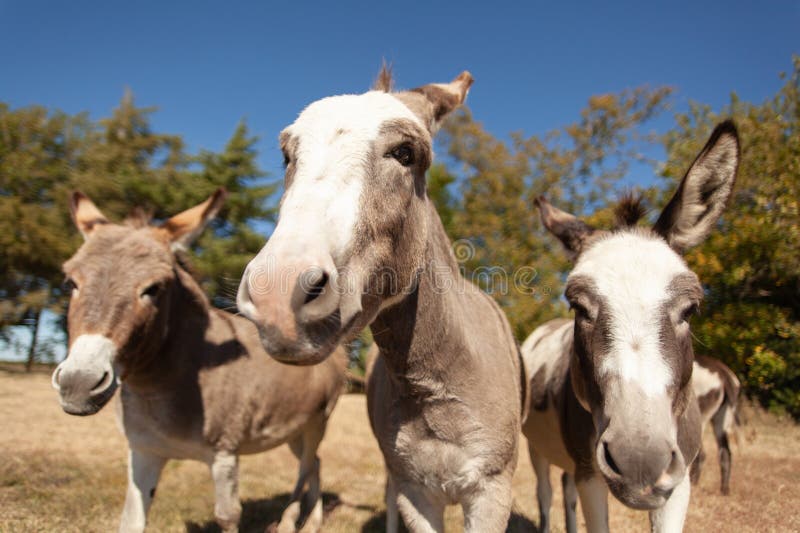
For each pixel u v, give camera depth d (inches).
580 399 94.2
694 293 75.8
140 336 116.4
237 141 824.9
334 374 179.0
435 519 94.3
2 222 705.0
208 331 138.1
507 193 733.9
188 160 846.5
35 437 277.0
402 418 90.9
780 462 259.1
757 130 408.5
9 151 782.5
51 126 814.5
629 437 66.1
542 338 165.2
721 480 213.0
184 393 127.7
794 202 369.1
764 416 386.0
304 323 54.1
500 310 125.6
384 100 72.7
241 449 142.6
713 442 307.6
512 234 653.9
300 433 180.9
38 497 180.1
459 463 88.5
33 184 786.2
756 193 402.3
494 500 89.7
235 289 86.4
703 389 221.5
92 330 109.6
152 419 126.7
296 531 171.3
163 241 132.1
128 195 791.7
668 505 94.7
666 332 71.7
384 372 101.6
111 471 219.9
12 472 207.3
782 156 387.9
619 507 195.2
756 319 381.1
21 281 733.9
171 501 191.0
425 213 81.4
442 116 90.1
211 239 745.6
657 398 67.7
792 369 383.2
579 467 105.7
